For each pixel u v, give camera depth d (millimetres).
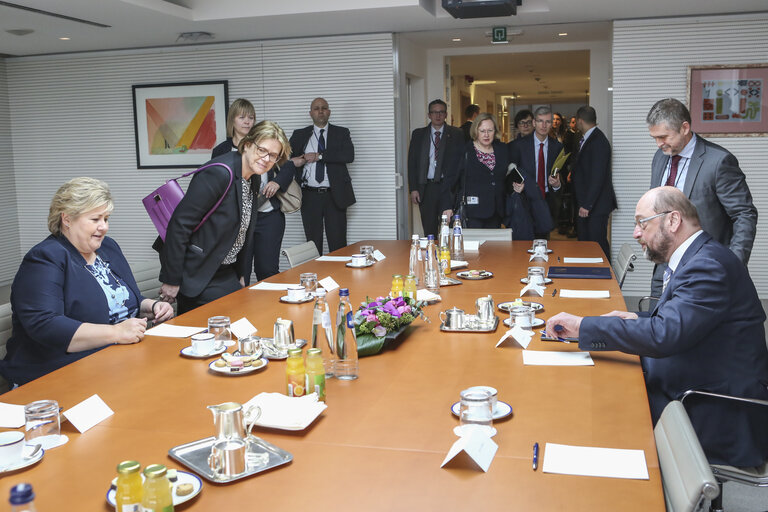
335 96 7305
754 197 6555
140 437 1690
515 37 7582
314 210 7004
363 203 7410
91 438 1689
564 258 4316
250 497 1386
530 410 1815
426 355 2328
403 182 7531
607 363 2201
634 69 6645
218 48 7441
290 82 7363
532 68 11375
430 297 3088
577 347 2377
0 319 2729
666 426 1562
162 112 7664
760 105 6434
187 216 3359
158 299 4016
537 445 1588
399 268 4098
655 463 1512
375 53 7168
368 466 1514
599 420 1742
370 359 2301
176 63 7562
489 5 5488
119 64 7699
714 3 5922
